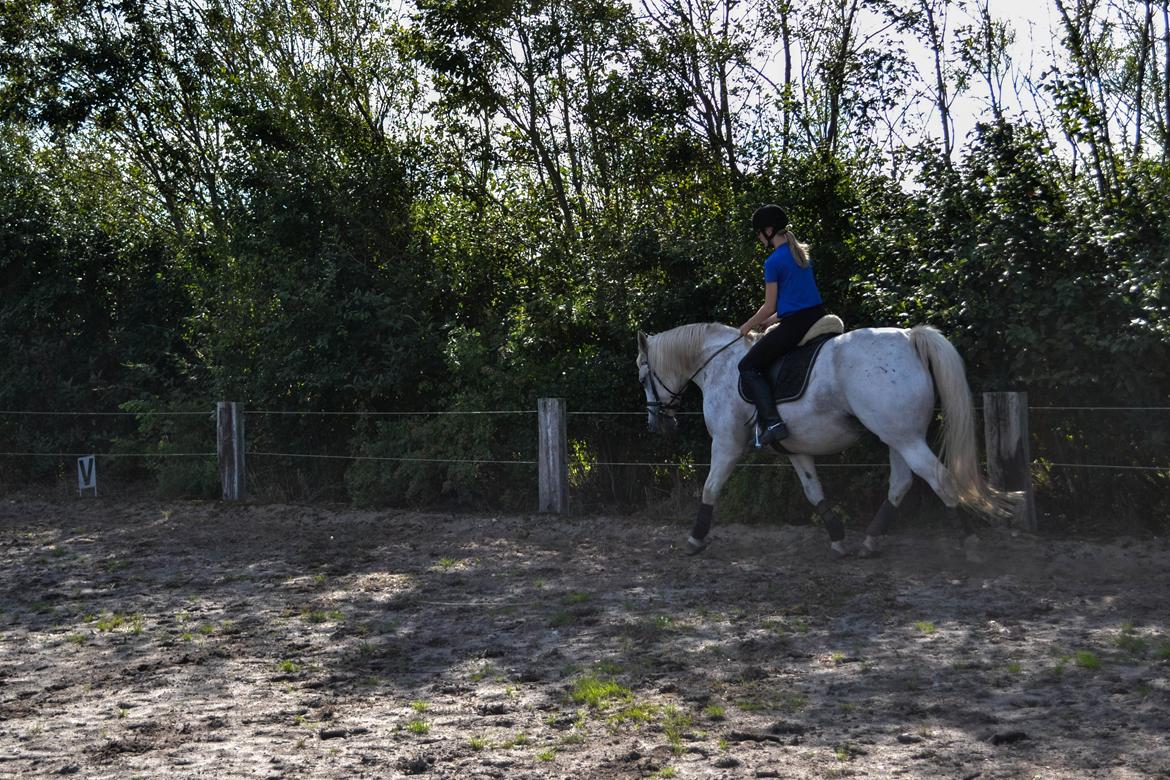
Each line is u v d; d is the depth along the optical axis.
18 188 16.59
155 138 17.34
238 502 12.96
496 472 11.90
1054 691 4.75
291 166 13.67
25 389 15.40
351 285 13.53
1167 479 8.73
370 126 15.55
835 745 4.21
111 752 4.45
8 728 4.83
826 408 7.70
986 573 7.45
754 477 9.93
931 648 5.59
